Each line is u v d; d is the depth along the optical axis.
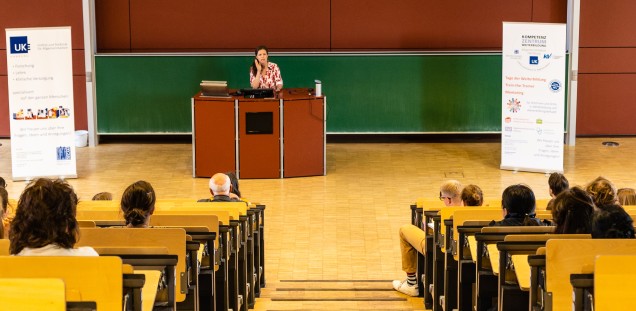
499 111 15.41
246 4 15.48
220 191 8.15
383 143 15.49
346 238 10.48
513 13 15.57
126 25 15.47
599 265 3.59
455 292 6.49
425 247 7.50
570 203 4.97
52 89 12.71
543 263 4.36
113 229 4.73
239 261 7.07
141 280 3.64
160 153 14.71
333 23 15.56
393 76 15.31
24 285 3.04
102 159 14.28
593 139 15.70
